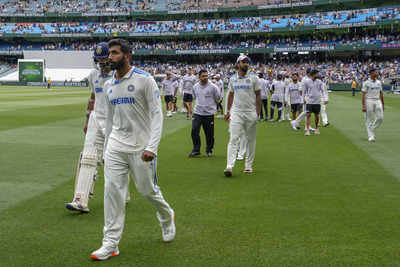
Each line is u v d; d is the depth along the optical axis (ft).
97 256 13.03
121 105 13.14
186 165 28.53
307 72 43.80
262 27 211.82
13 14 248.93
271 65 212.23
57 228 16.02
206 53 220.43
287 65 209.67
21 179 23.99
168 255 13.50
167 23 238.27
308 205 19.03
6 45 256.52
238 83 24.66
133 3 254.88
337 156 31.83
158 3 250.98
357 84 168.14
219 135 44.42
